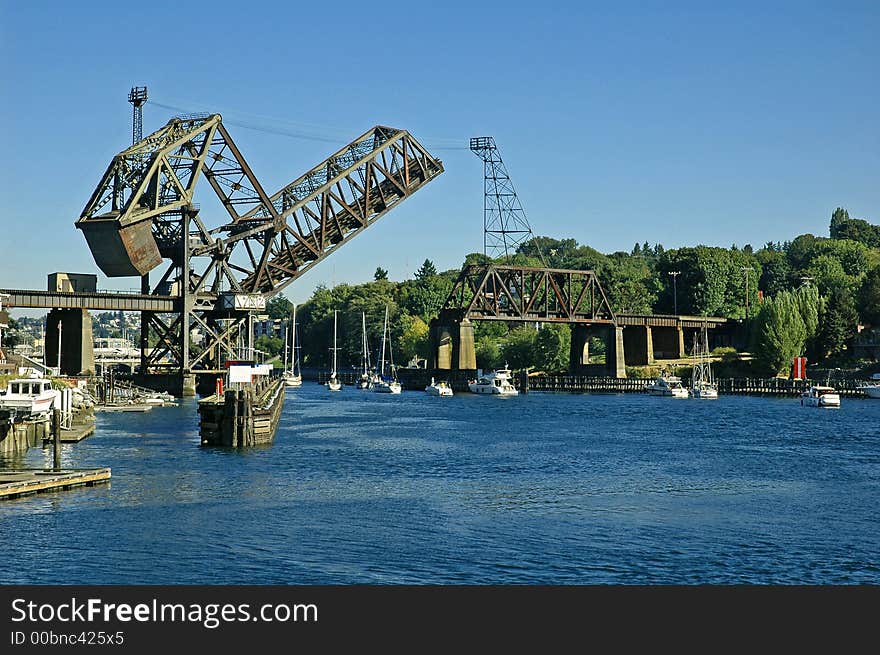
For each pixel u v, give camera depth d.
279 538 47.25
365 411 137.50
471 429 105.88
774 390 173.00
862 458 78.38
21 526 48.53
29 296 130.62
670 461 76.56
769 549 46.16
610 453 82.06
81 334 135.38
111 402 131.12
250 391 93.12
